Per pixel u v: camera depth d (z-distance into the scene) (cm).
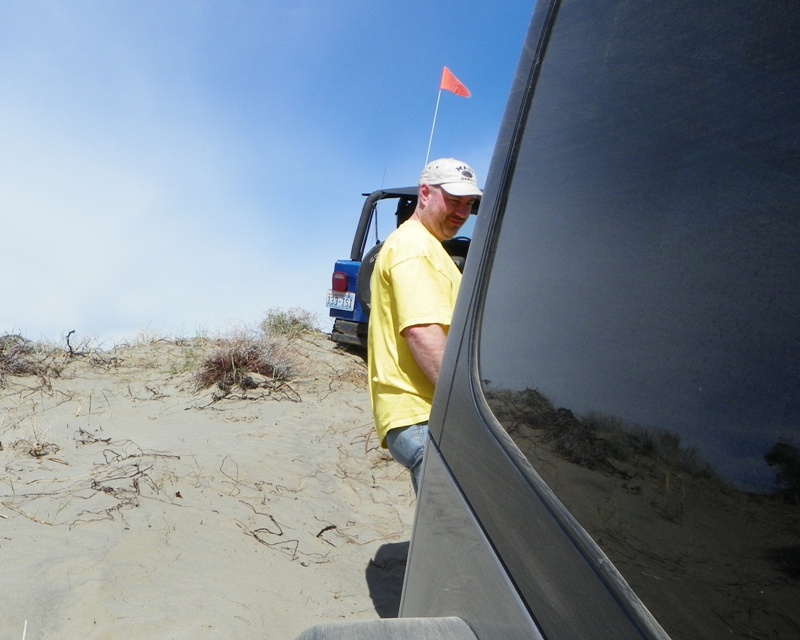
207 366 765
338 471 573
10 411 627
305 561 418
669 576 93
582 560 110
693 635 88
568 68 160
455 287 327
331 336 942
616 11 146
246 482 509
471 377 170
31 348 808
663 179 117
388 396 328
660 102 123
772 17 102
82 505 418
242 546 412
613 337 118
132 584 348
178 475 494
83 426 606
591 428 117
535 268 151
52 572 342
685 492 94
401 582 416
